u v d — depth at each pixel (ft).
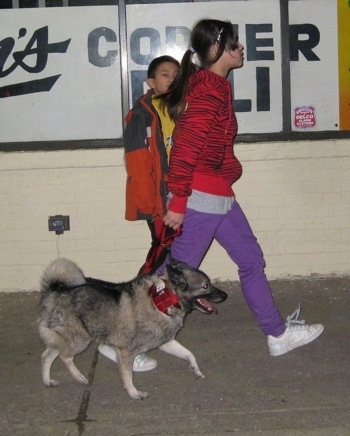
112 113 15.74
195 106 11.09
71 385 11.94
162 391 11.67
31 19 15.46
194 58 13.55
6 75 15.58
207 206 11.57
